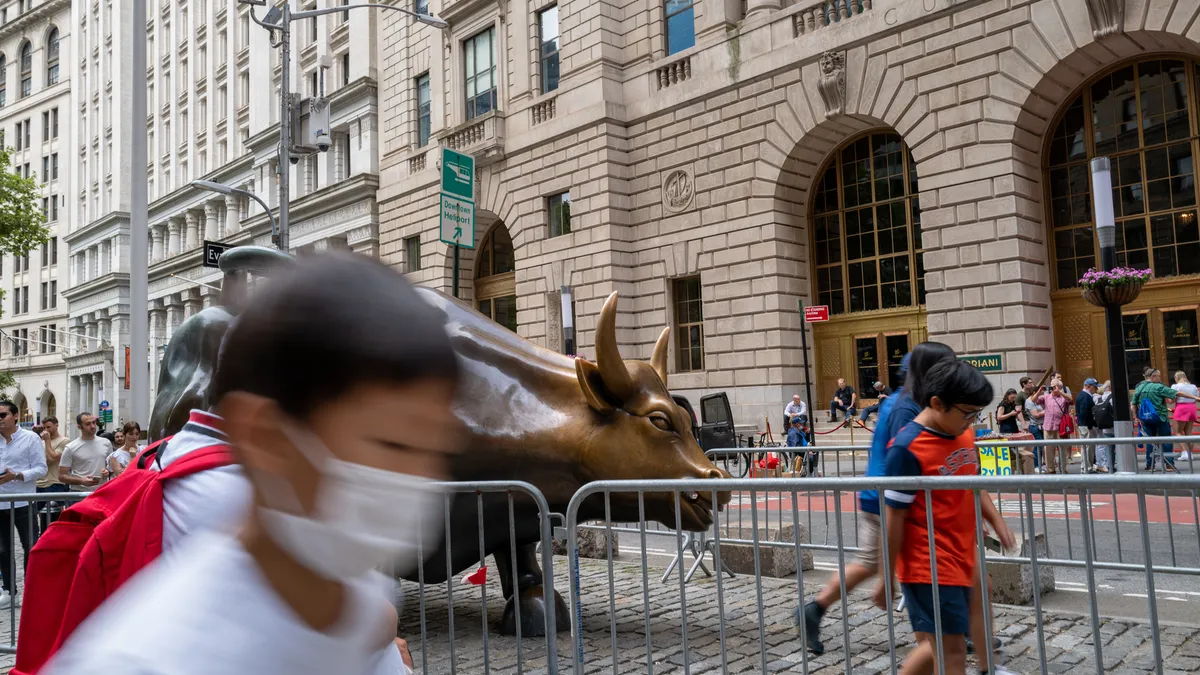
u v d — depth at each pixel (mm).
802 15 20844
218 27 46875
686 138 22969
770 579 7070
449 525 4402
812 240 22156
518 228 26609
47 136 68625
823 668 4734
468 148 27734
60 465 9789
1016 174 17641
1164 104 17203
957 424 3525
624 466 5094
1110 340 12234
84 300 60750
